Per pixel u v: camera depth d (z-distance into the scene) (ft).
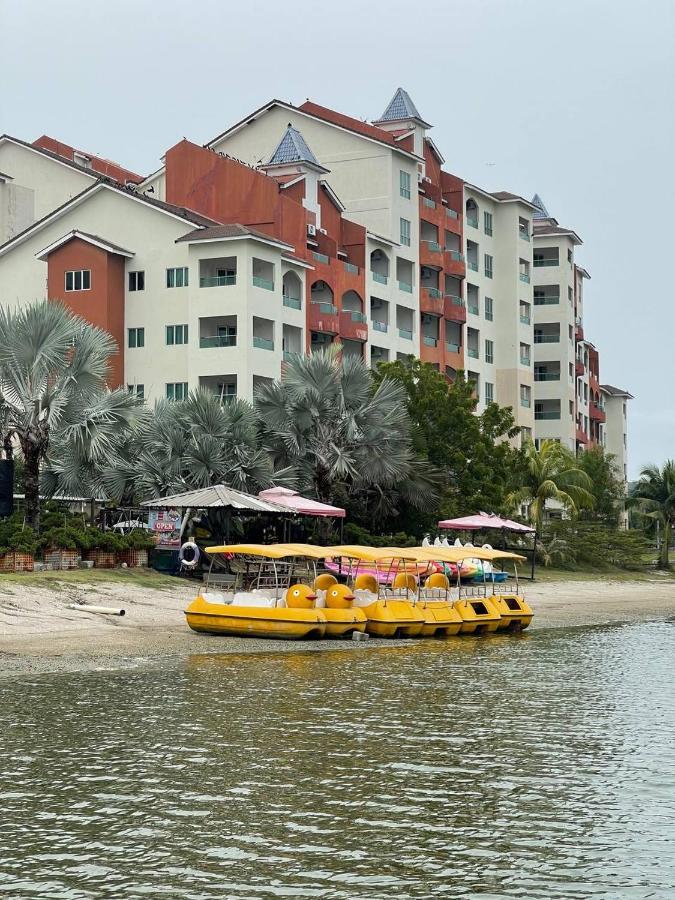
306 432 170.30
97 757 56.54
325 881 40.14
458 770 55.36
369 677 85.97
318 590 116.78
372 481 176.24
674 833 45.85
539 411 357.00
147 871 40.78
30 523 132.77
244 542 158.51
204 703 72.13
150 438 155.74
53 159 256.11
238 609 108.37
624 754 59.36
